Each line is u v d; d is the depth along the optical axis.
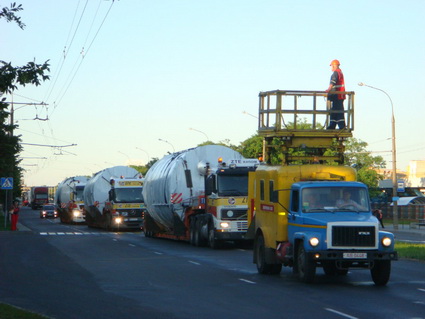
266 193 28.61
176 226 51.31
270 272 28.95
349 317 17.69
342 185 25.95
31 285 25.19
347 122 29.44
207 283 25.66
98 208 79.50
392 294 22.25
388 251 24.12
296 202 26.16
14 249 45.62
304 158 29.38
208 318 17.72
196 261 35.72
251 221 31.69
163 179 52.84
